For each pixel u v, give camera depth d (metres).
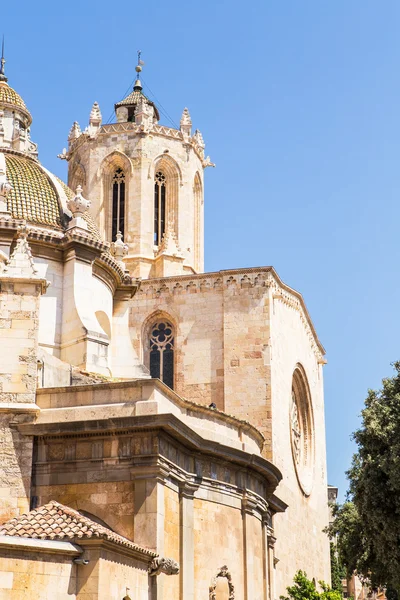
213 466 41.44
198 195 83.19
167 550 36.94
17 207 48.12
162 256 75.88
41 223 47.66
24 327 37.22
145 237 77.38
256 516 44.50
